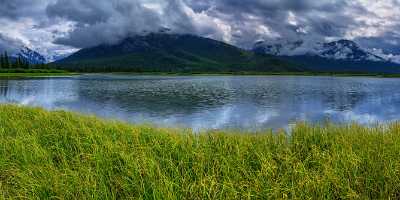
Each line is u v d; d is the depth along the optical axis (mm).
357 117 32406
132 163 7473
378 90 74125
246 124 27359
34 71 188750
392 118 31719
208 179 6645
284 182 6742
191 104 42844
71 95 55094
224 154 8406
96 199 6195
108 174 7438
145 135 10609
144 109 37594
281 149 9086
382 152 8469
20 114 15352
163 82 106562
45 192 6539
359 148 8984
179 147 9008
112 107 39469
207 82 110750
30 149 8812
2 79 112750
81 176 7176
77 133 10531
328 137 10336
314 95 58688
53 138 10367
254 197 6324
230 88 78000
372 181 7082
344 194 6570
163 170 7406
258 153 8469
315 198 6387
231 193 6309
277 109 38094
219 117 31609
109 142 9141
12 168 7723
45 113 15367
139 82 105125
